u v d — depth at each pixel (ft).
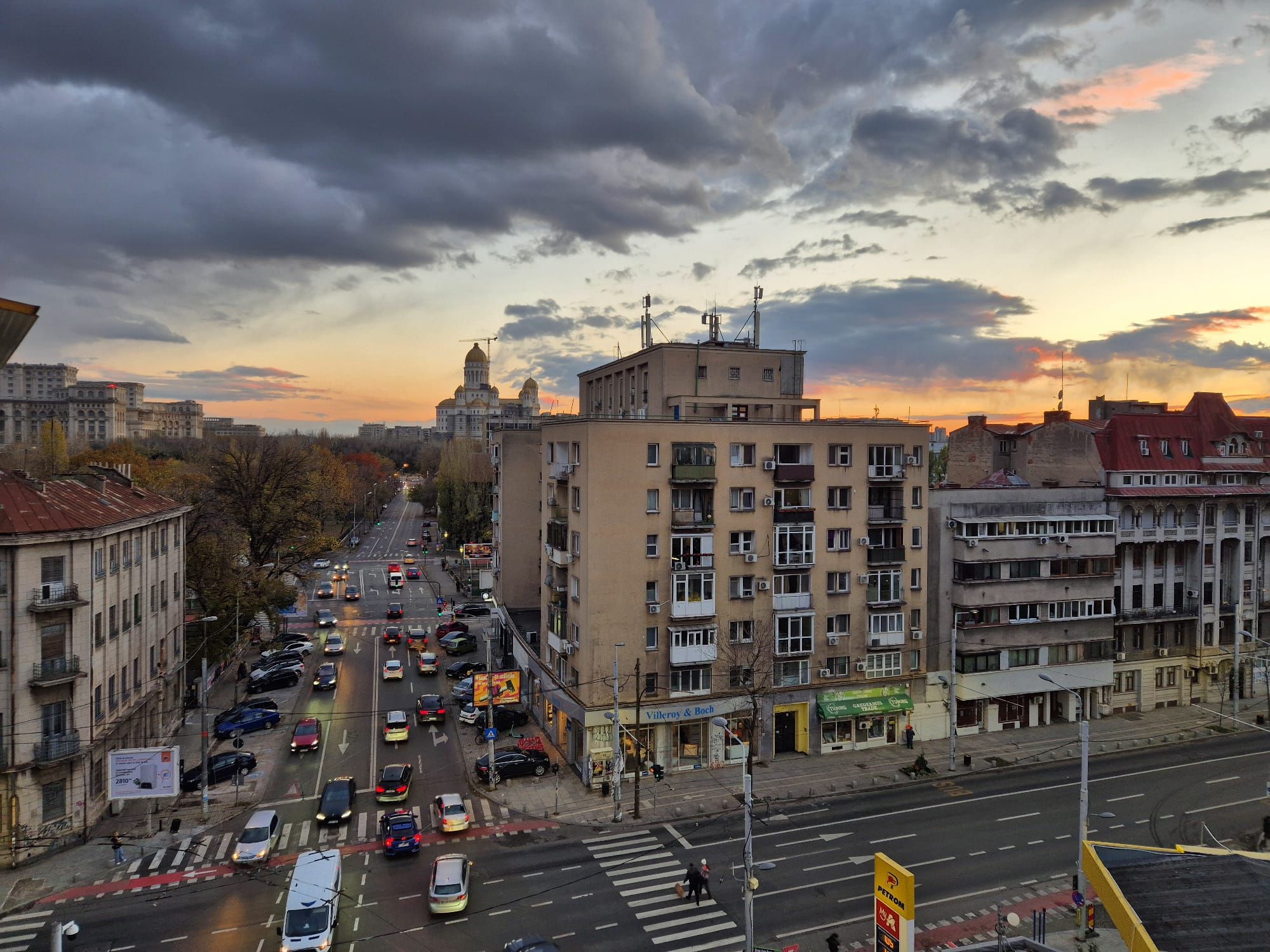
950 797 148.36
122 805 141.59
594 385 257.55
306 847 127.54
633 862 122.83
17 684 123.13
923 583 179.32
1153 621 203.41
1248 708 207.21
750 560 165.17
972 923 105.91
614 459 156.35
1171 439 210.79
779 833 132.98
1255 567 216.13
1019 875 119.03
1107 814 139.74
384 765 163.73
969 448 254.88
